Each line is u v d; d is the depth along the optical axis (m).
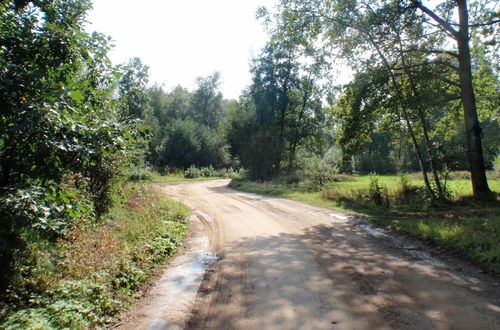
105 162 9.98
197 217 15.20
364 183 31.14
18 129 3.82
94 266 6.39
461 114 21.77
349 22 16.91
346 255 7.68
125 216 11.70
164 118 81.81
